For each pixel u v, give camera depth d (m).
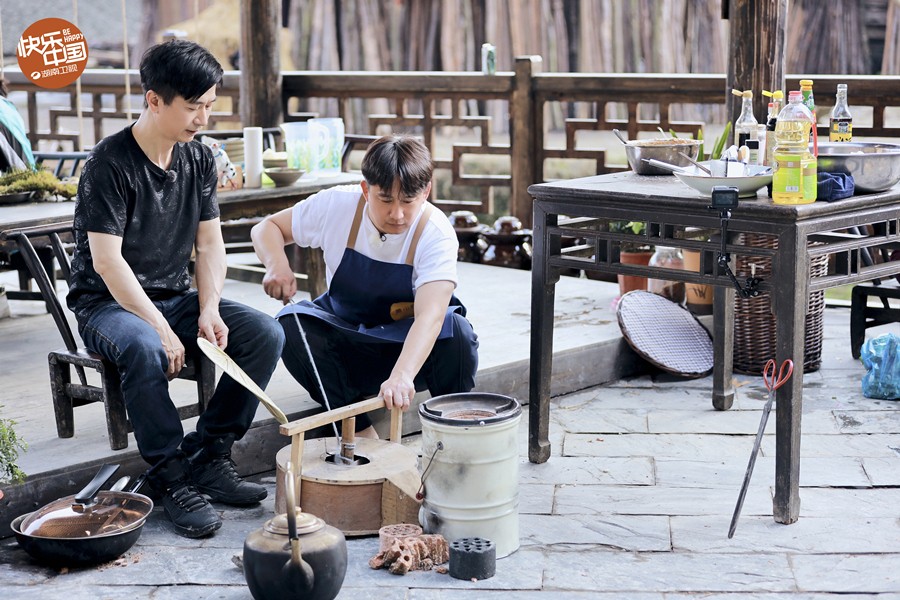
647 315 4.62
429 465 2.91
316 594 2.59
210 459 3.29
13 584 2.78
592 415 4.10
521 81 6.36
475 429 2.83
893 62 10.06
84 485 3.18
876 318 4.65
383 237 3.31
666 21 10.22
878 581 2.75
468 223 6.38
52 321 5.00
